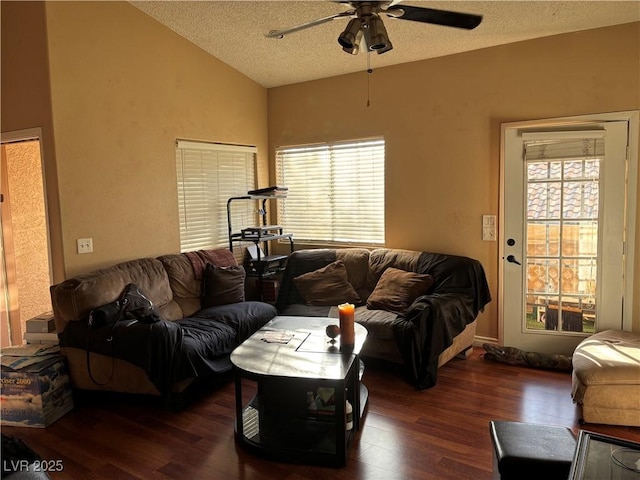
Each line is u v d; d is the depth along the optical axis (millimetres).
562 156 3648
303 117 4965
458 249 4156
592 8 3154
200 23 3887
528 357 3652
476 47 3881
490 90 3893
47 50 3178
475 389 3262
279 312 4250
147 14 3826
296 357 2586
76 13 3348
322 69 4574
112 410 3076
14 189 3967
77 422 2920
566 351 3787
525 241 3848
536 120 3719
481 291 3832
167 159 4082
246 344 2801
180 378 2943
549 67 3648
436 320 3299
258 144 5098
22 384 2857
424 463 2396
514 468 1651
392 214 4473
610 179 3520
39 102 3271
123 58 3674
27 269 4074
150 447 2607
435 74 4129
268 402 2754
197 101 4328
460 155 4070
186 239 4371
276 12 3551
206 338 3193
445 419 2846
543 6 3146
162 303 3652
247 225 5074
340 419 2357
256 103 5039
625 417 2699
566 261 3730
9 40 3377
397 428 2748
